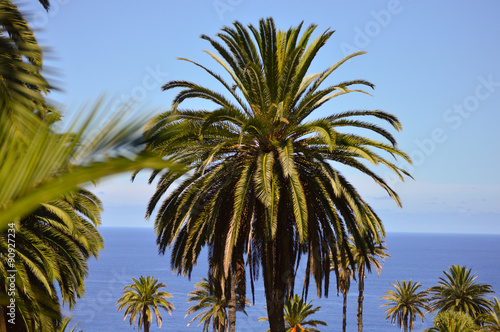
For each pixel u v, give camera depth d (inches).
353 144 658.8
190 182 703.7
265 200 605.0
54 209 652.7
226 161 705.6
